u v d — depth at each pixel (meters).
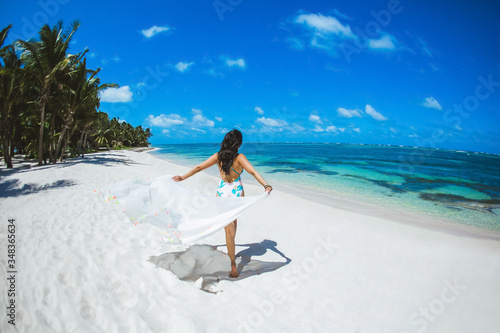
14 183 10.33
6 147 16.62
